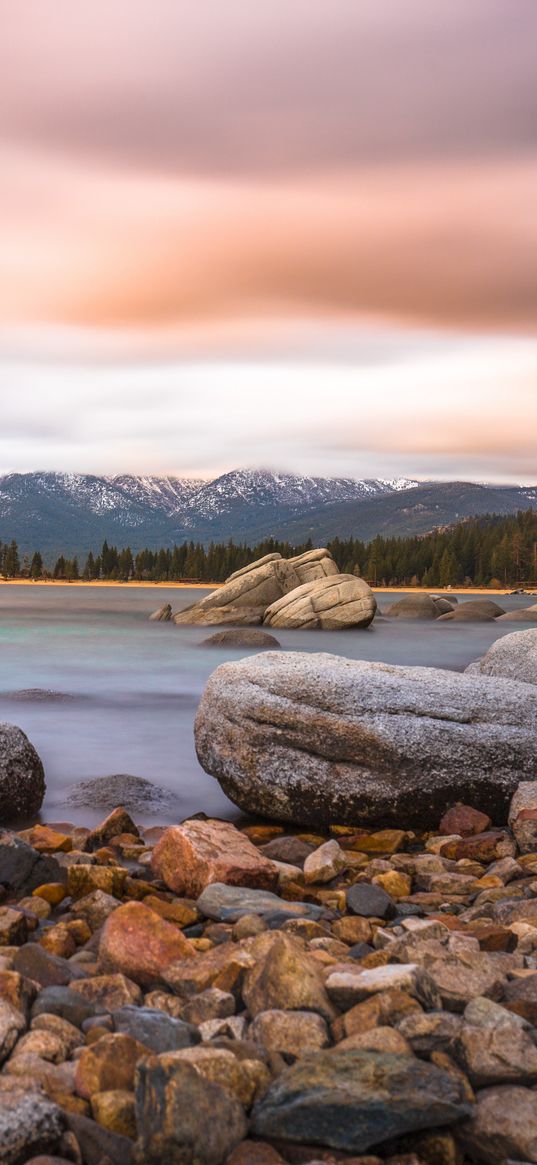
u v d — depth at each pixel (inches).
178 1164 149.6
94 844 407.5
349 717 437.7
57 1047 182.2
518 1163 149.1
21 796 454.6
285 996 201.0
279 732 446.6
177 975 223.5
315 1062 171.0
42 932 271.4
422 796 425.4
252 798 450.6
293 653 543.2
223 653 1573.6
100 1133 153.5
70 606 3713.1
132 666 1332.4
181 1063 159.2
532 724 445.4
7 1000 200.1
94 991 215.6
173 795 516.7
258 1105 162.9
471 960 231.6
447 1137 155.3
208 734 473.7
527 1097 163.6
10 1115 150.3
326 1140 154.0
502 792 425.7
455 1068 175.0
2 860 321.4
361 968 226.5
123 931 242.2
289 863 382.6
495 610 2910.9
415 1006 195.0
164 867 340.2
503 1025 190.1
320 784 435.2
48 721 773.9
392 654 1674.5
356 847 405.7
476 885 341.7
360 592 2201.0
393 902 309.9
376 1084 163.3
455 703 450.3
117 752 642.8
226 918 284.5
